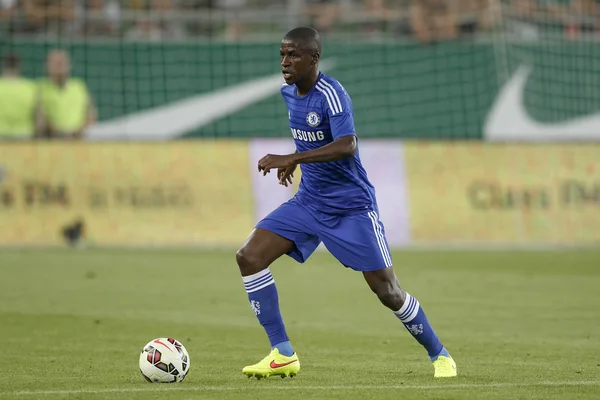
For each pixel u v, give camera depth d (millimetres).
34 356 29766
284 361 24859
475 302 45344
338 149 23891
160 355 24172
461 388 23359
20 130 75438
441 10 87938
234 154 73438
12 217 69625
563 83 83750
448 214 74250
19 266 58406
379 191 73562
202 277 54281
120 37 83812
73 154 70938
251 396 21969
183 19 87062
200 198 72188
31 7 83125
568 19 89188
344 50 81438
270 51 80188
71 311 41219
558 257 66438
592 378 25422
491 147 75688
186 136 78750
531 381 24750
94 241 70188
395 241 73188
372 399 21625
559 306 44062
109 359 29156
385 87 81562
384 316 40781
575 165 76500
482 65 82375
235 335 35062
